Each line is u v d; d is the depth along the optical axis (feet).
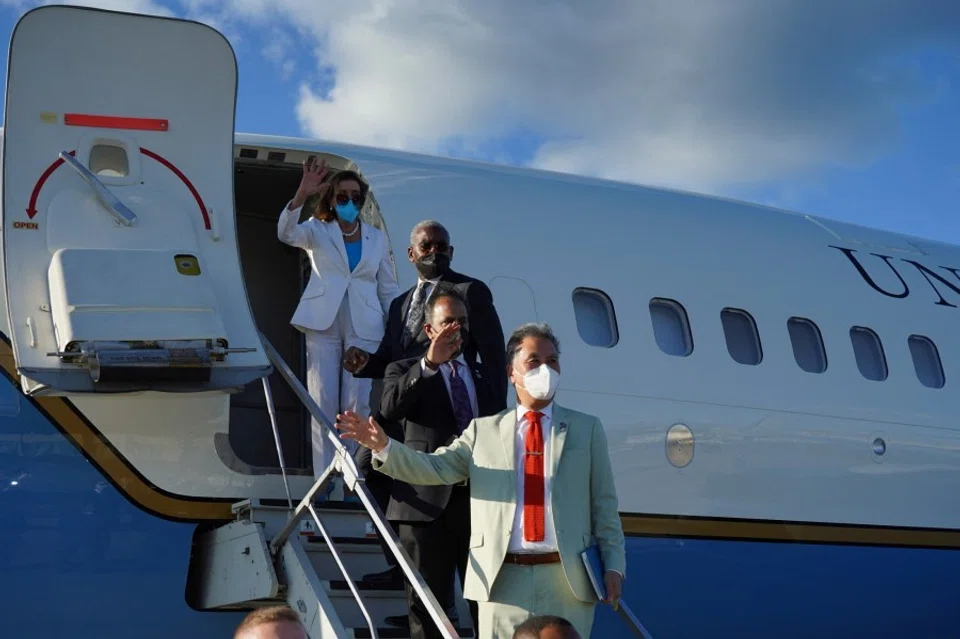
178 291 19.29
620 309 27.53
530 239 27.40
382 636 18.33
